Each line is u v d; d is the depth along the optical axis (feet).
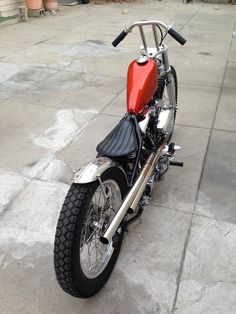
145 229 9.21
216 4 42.63
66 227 6.40
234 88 17.72
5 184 10.80
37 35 27.27
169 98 12.01
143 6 40.32
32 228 9.24
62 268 6.46
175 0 44.96
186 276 7.98
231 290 7.66
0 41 25.50
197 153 12.37
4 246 8.71
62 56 22.30
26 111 15.30
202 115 15.03
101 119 14.66
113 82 18.38
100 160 7.21
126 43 24.95
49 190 10.57
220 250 8.62
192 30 28.99
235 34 26.22
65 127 14.05
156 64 9.86
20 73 19.52
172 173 11.29
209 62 21.30
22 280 7.88
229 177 11.17
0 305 7.36
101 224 7.31
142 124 8.81
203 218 9.57
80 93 17.08
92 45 24.54
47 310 7.27
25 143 12.96
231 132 13.75
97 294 7.59
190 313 7.20
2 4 31.94
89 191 6.70
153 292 7.64
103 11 37.14
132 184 7.99
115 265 8.21
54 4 35.83
